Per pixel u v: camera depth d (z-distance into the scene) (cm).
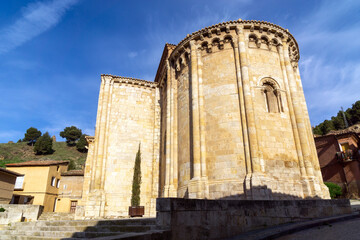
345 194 3362
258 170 1689
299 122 1950
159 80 3212
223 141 1875
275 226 1100
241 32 2091
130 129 3062
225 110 1944
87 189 2941
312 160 2091
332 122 7162
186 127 2162
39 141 11100
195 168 1886
